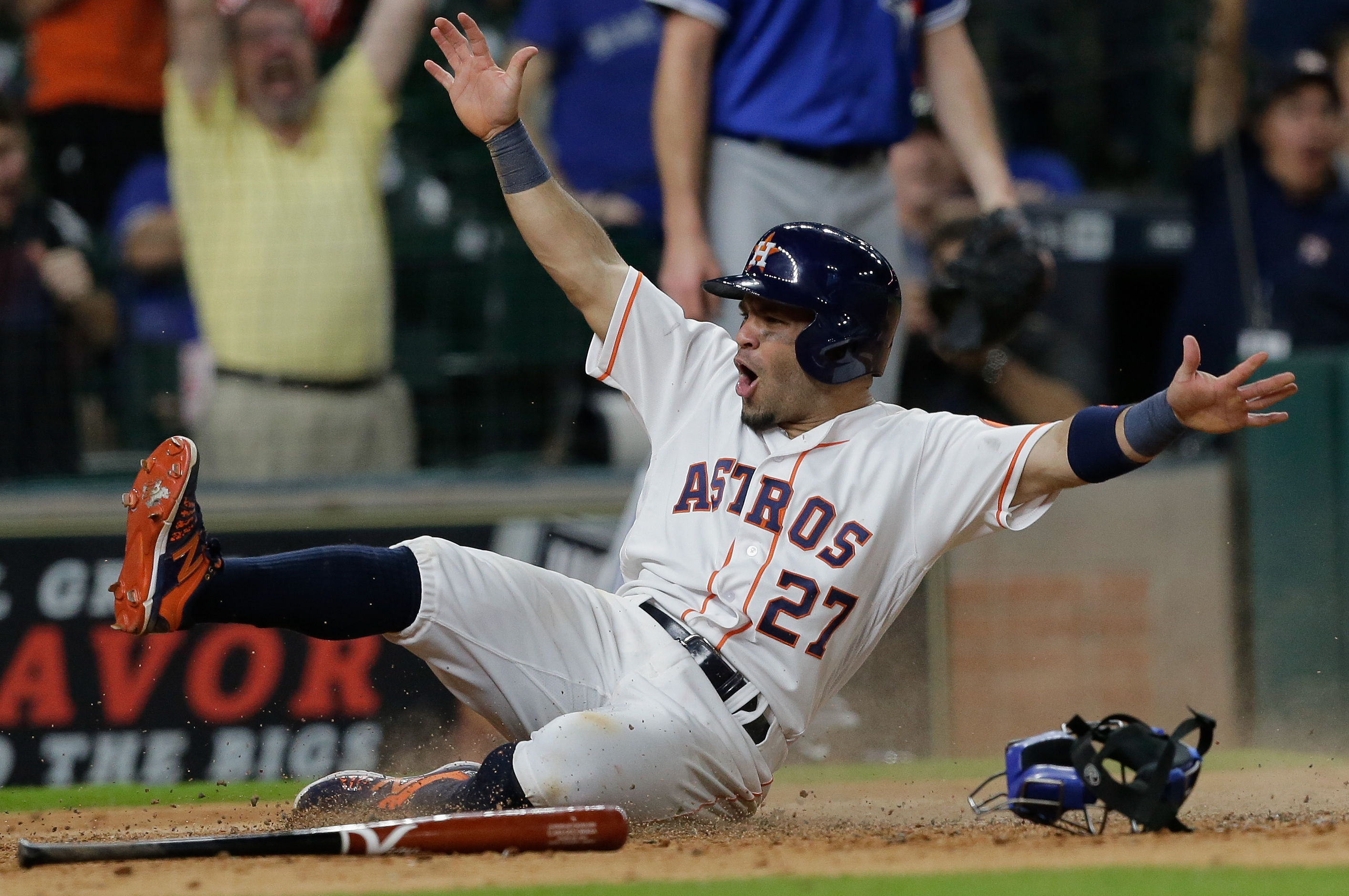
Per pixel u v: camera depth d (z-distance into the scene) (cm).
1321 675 2342
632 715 1116
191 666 2125
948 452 1169
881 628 1198
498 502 2277
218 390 2400
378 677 2136
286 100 2408
